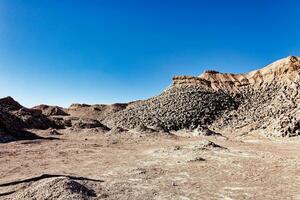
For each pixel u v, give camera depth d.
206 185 17.06
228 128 68.88
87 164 23.08
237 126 68.12
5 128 38.84
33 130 49.19
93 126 55.59
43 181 14.92
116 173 19.69
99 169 21.05
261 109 74.62
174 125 72.44
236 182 17.83
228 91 92.12
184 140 44.22
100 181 17.22
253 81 93.31
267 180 18.34
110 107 119.00
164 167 22.09
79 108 123.38
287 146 38.88
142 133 47.44
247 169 21.56
